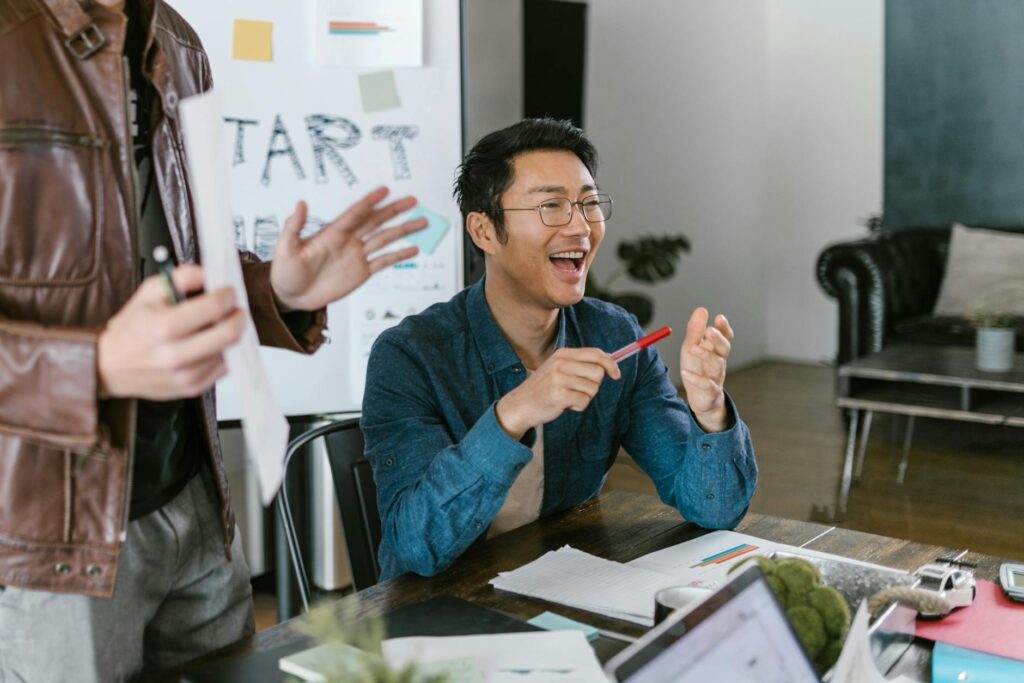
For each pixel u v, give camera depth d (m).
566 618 1.20
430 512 1.37
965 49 5.34
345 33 2.45
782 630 0.96
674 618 0.86
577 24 4.41
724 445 1.51
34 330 0.93
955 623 1.20
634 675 0.80
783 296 6.29
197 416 1.30
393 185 2.54
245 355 0.84
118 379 0.90
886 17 5.53
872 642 1.05
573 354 1.33
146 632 1.32
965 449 4.38
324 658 1.04
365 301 2.55
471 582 1.34
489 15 3.98
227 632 1.37
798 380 5.79
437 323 1.63
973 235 5.01
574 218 1.55
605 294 4.64
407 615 1.18
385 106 2.50
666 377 1.78
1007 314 3.98
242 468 2.88
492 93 4.04
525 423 1.34
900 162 5.59
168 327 0.80
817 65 5.95
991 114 5.32
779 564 1.05
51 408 0.93
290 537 1.65
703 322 1.49
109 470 1.12
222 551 1.36
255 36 2.38
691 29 5.45
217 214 0.82
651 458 1.73
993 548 3.27
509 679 1.02
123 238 1.17
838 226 6.02
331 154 2.48
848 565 1.21
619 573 1.33
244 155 2.41
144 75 1.24
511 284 1.61
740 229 6.04
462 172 1.63
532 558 1.42
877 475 4.07
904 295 4.83
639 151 5.16
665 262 5.00
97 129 1.14
